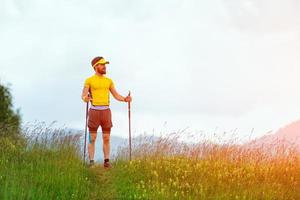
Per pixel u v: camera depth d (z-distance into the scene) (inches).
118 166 561.6
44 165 512.7
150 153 597.9
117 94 584.7
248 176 512.7
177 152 599.2
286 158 546.3
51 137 594.9
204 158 587.8
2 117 1030.4
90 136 563.8
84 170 527.8
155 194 455.5
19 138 598.2
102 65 574.6
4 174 473.7
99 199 448.5
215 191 470.6
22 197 407.8
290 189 488.7
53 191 438.6
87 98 565.3
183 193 454.3
